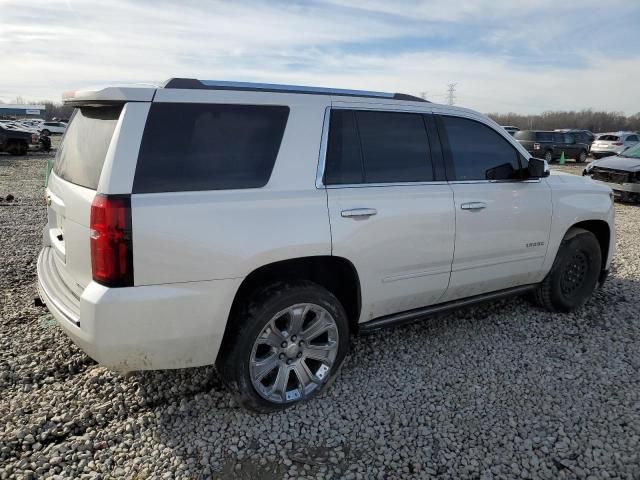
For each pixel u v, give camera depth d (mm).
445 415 3078
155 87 2703
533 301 4816
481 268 3889
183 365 2785
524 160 4152
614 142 25078
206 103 2787
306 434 2889
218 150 2787
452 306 3861
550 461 2691
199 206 2648
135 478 2535
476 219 3742
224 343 2883
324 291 3088
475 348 3936
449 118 3781
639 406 3170
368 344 3984
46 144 26625
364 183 3264
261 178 2891
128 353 2611
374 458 2709
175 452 2725
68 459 2646
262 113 2947
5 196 11188
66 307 2816
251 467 2627
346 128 3242
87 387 3289
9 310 4379
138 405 3123
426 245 3492
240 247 2734
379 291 3365
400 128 3498
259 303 2865
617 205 11797
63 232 2928
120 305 2508
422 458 2709
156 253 2553
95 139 2795
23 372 3412
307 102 3111
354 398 3240
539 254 4254
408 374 3543
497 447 2797
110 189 2498
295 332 3033
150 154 2600
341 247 3076
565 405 3186
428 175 3586
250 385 2893
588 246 4582
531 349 3930
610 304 4906
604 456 2719
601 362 3738
